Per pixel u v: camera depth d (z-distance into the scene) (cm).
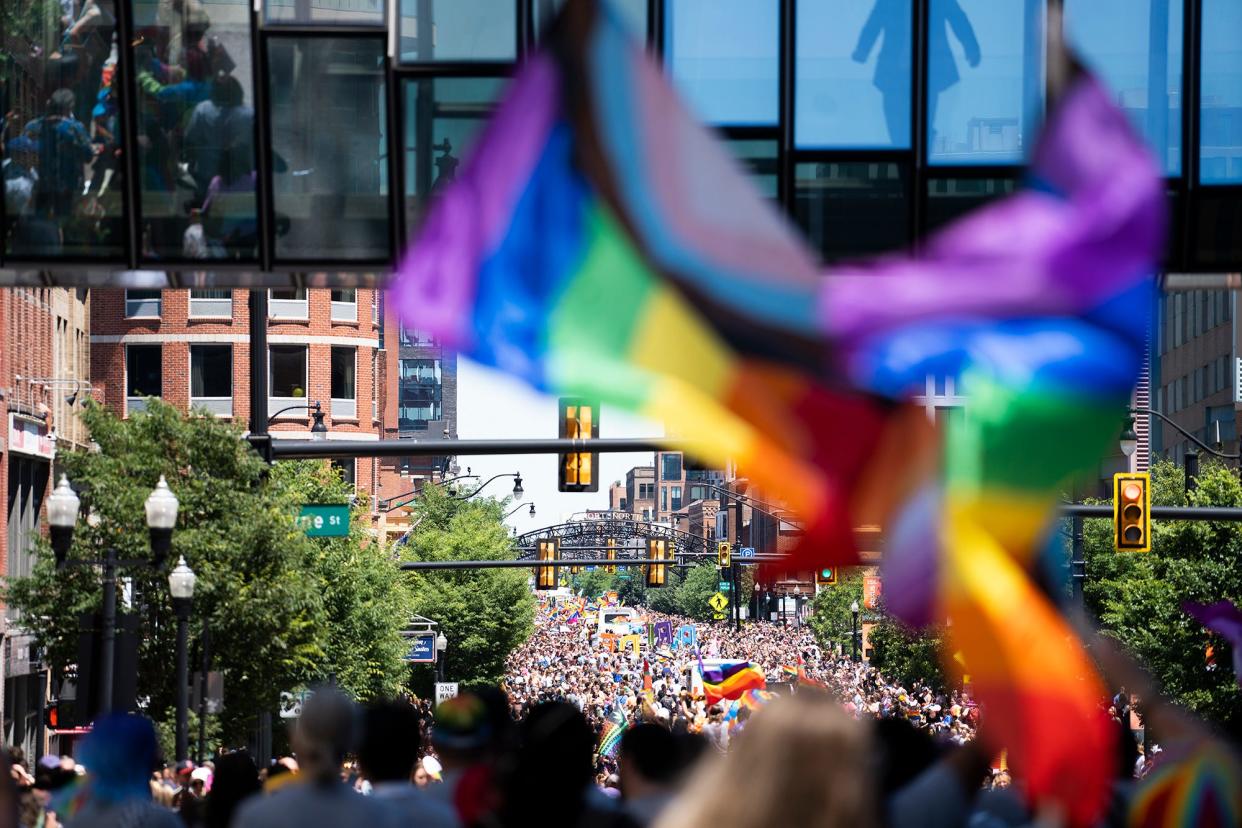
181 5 3706
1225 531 9919
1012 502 1150
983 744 1423
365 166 3716
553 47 1127
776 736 747
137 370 17400
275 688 6981
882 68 3619
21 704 11412
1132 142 1120
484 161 1142
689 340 1146
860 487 1149
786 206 3606
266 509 6925
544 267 1154
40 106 3697
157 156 3706
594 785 1551
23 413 10788
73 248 3694
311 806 1484
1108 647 1429
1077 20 3619
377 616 10438
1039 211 1129
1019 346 1122
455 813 1547
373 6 3706
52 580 6656
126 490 6669
